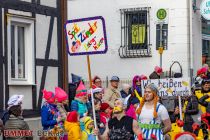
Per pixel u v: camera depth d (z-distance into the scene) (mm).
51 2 17844
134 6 22891
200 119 14141
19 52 16703
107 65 23375
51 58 17766
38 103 17047
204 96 14625
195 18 23109
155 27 22641
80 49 11812
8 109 11820
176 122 13625
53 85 17797
